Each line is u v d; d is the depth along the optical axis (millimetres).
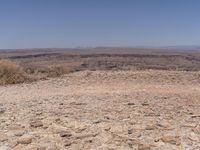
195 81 15023
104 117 6656
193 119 6559
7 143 5035
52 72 18578
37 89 12812
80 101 8797
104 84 14266
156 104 8258
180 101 8875
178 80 15359
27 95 10781
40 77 16891
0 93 11508
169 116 6801
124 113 7051
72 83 14797
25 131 5648
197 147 4859
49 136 5379
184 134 5480
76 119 6477
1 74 15281
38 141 5137
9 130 5715
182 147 4859
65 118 6559
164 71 18875
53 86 13828
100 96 9906
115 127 5887
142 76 16703
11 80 14938
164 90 11805
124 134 5477
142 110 7391
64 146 4918
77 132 5590
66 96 10070
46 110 7395
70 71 20828
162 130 5723
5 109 7582
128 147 4879
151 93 10711
